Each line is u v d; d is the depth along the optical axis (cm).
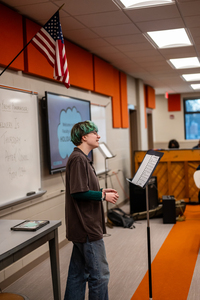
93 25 396
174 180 645
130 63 625
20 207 323
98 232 213
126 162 729
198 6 347
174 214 506
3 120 297
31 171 340
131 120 827
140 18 378
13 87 312
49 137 370
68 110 421
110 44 484
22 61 328
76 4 326
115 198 214
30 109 341
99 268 211
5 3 314
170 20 389
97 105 550
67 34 429
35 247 215
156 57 582
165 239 429
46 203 378
